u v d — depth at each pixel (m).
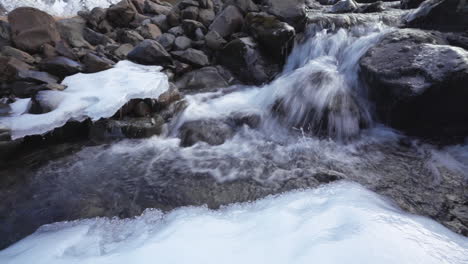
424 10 6.45
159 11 10.79
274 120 5.28
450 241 2.35
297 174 3.75
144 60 6.77
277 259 2.15
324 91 5.15
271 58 7.19
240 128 5.19
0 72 5.33
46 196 3.45
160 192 3.48
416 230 2.44
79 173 3.92
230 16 7.68
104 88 5.07
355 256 2.07
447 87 4.10
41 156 4.30
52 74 5.68
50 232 2.86
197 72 7.11
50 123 4.25
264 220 2.71
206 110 5.73
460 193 3.27
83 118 4.54
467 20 5.79
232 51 7.05
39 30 6.69
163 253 2.30
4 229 2.93
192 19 8.71
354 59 5.95
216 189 3.50
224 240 2.43
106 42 8.18
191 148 4.60
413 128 4.65
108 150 4.51
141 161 4.22
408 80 4.39
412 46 4.97
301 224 2.55
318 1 14.50
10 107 4.79
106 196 3.43
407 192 3.29
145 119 5.01
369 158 4.16
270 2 7.40
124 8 9.12
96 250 2.51
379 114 5.02
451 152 4.14
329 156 4.26
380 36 6.08
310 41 7.05
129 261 2.24
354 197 3.04
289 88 5.48
